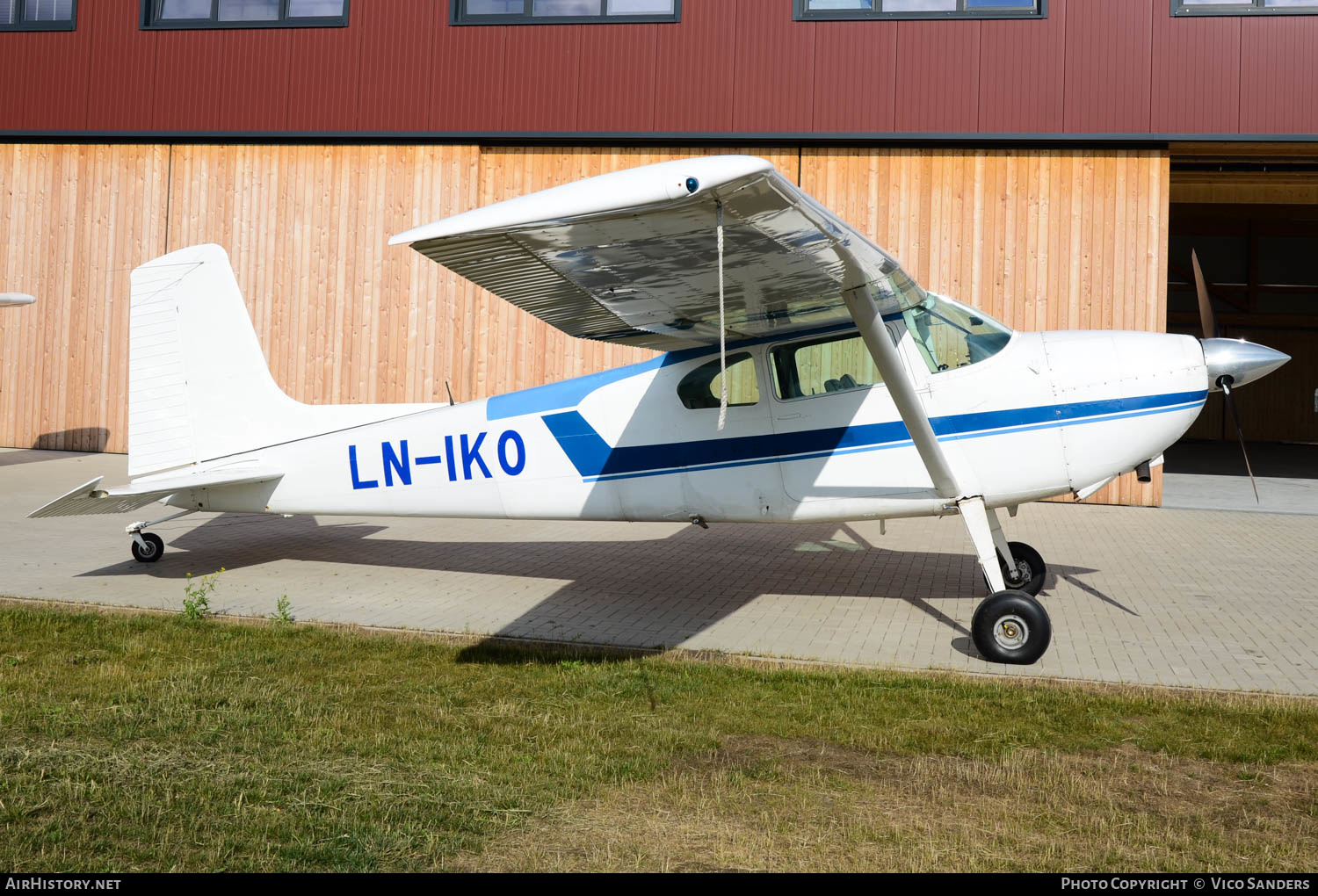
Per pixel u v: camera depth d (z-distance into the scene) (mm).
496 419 6398
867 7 11539
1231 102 10859
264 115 12906
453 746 3740
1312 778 3545
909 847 2980
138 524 7289
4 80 13547
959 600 6430
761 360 5879
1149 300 11133
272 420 6887
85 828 3012
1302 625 5793
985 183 11445
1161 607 6250
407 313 12703
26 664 4695
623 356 12258
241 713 4047
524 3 12250
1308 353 23344
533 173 12422
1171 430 5504
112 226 13461
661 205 3498
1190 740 3910
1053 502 11484
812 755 3750
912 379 5602
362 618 5789
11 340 13727
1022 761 3682
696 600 6391
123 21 13258
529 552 8141
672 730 3947
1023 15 11219
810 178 11789
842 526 9695
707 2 11844
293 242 12953
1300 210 19531
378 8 12594
